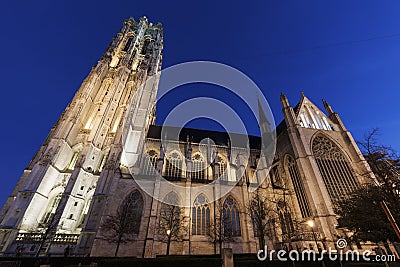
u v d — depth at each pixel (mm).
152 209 37781
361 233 26156
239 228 40125
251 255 28922
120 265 22250
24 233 35000
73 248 35219
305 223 42312
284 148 55750
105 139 54250
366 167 45875
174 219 36625
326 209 39906
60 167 46594
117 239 34062
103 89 63719
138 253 34156
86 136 52500
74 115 53281
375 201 25250
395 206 23016
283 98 61062
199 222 39312
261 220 38094
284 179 52656
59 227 37344
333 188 44000
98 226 36750
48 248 33562
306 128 54031
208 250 36219
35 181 41469
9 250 33062
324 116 60125
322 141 52875
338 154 50594
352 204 27531
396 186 24391
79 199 42594
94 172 48125
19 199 38750
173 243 35812
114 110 59750
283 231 40750
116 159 46812
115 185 40312
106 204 37812
